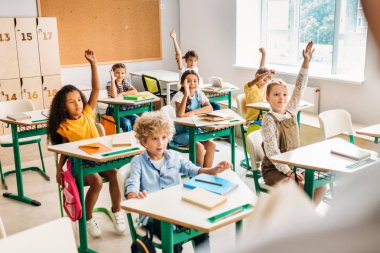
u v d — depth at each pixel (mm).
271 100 2943
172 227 1926
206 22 7055
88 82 6918
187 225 1776
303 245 248
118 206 3117
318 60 5715
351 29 5051
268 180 2799
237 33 6480
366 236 235
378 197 240
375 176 248
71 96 3088
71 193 2678
